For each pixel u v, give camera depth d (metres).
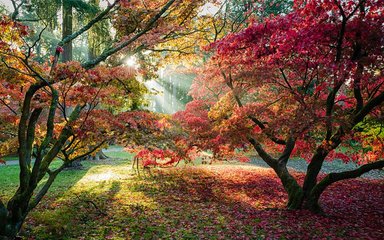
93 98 6.69
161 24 8.95
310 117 7.61
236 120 9.84
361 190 12.95
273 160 10.68
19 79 6.78
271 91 11.20
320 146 9.30
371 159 12.53
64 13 13.50
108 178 15.78
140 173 17.17
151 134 8.02
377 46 6.31
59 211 8.71
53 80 6.11
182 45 11.33
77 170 18.52
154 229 7.96
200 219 8.86
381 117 8.69
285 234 7.44
